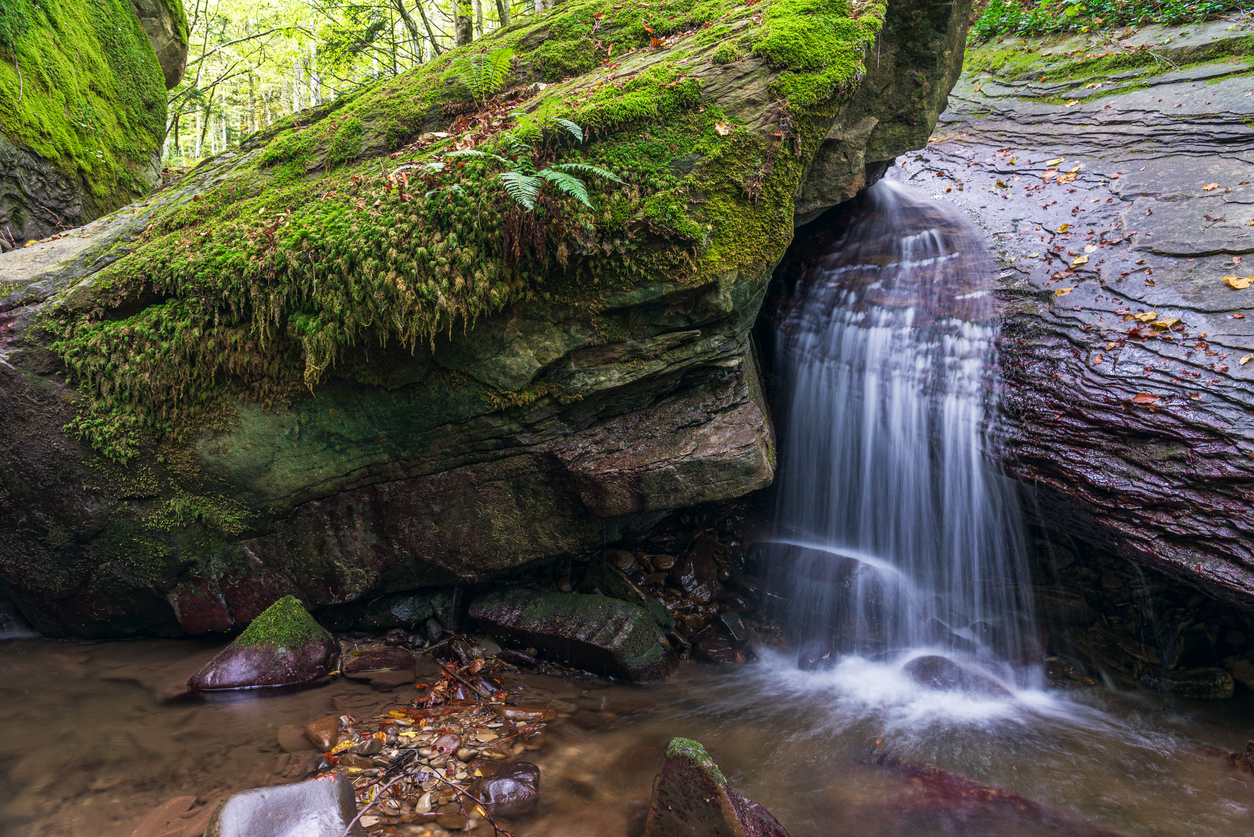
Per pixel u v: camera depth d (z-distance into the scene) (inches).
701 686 171.0
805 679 177.3
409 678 163.6
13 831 105.3
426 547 176.4
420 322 141.2
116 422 166.7
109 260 177.0
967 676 171.9
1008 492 194.9
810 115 148.5
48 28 260.1
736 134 146.5
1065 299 215.6
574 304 149.2
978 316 219.1
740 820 101.1
